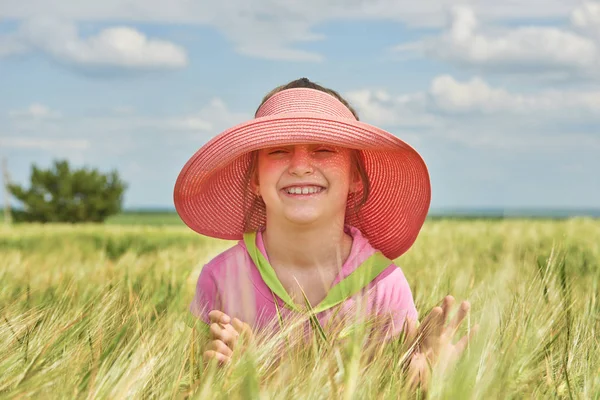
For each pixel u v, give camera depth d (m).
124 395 1.73
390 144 2.55
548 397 1.92
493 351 1.84
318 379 1.73
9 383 1.78
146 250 9.89
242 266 2.69
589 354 2.20
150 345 2.10
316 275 2.65
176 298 3.40
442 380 1.76
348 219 3.05
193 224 3.00
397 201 2.94
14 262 5.08
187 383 1.99
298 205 2.54
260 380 1.86
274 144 2.50
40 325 2.27
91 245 9.91
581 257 4.97
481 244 6.91
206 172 2.70
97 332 2.28
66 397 1.76
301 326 2.22
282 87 3.04
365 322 2.18
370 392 1.71
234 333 2.21
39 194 55.53
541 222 10.62
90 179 55.94
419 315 2.87
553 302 2.56
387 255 3.11
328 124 2.48
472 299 2.65
